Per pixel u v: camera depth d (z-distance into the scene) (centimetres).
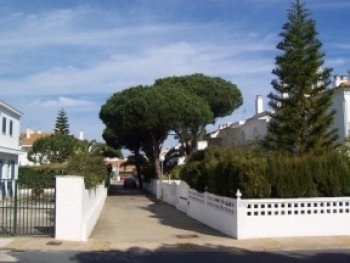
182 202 2767
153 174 5003
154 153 4575
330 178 1636
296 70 2423
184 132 4344
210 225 1955
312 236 1583
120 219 2320
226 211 1716
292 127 2439
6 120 3544
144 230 1862
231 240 1544
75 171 2023
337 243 1449
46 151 5756
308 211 1603
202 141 5456
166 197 3634
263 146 2562
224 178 1738
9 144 3628
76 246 1426
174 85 4644
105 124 4550
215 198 1872
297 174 1616
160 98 4081
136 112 4119
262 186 1587
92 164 2312
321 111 2400
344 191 1655
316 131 2412
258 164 1605
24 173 3959
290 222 1588
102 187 3061
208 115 4250
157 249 1396
